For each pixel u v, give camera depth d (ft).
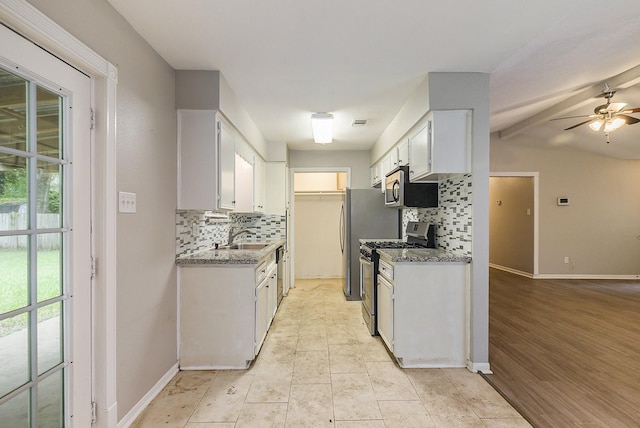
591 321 12.21
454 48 7.11
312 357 9.00
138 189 6.42
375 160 15.72
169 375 7.75
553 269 20.49
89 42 5.05
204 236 10.44
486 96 8.31
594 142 18.70
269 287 10.62
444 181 10.34
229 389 7.31
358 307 14.01
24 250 4.20
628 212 20.36
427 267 8.46
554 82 10.16
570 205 20.42
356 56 7.43
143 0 5.44
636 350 9.52
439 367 8.42
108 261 5.45
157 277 7.21
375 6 5.65
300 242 21.03
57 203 4.73
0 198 3.89
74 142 4.97
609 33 7.02
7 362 4.00
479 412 6.46
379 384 7.55
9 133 3.98
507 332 11.02
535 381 7.69
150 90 6.90
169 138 7.79
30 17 3.99
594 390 7.29
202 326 8.27
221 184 8.54
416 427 6.01
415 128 9.87
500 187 23.98
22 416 4.19
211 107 8.08
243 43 6.85
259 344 8.89
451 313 8.46
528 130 18.57
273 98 9.96
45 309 4.52
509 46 7.04
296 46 6.98
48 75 4.47
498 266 24.23
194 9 5.70
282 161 15.61
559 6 5.70
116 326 5.69
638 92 12.08
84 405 5.16
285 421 6.17
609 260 20.40
